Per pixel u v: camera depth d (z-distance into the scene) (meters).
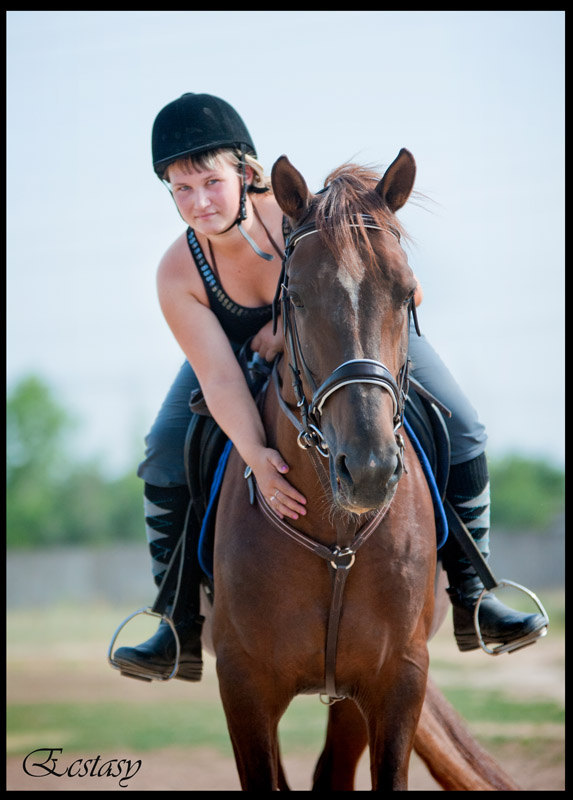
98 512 84.50
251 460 5.87
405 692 5.70
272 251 6.28
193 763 12.96
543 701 16.56
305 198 5.51
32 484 86.38
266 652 5.71
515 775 11.07
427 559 5.81
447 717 8.15
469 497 6.86
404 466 5.34
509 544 54.34
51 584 61.06
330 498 5.51
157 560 7.24
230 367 6.18
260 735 5.75
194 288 6.35
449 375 6.92
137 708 18.61
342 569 5.53
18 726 16.39
